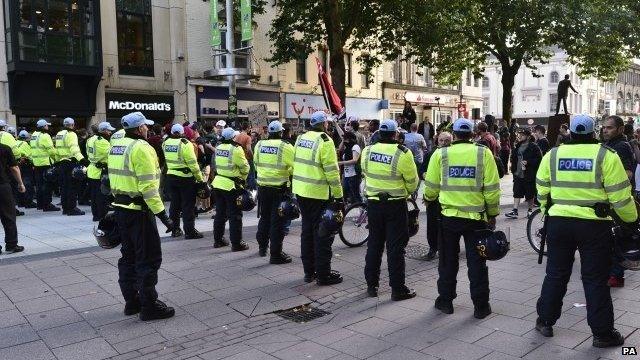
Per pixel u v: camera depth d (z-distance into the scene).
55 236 9.08
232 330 5.00
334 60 17.84
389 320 5.15
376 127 11.57
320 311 5.52
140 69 19.95
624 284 6.04
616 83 71.44
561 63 58.72
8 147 7.71
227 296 5.91
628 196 4.23
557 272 4.54
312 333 4.89
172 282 6.38
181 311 5.46
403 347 4.48
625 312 5.14
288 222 9.19
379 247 5.86
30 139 12.66
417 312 5.36
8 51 16.88
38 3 17.00
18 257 7.46
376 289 5.90
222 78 21.17
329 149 6.11
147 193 4.95
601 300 4.30
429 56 21.53
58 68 17.42
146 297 5.13
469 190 5.02
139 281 5.14
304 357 4.36
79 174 10.73
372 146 5.79
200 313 5.41
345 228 8.17
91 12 18.20
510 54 22.97
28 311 5.42
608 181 4.23
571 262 4.55
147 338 4.79
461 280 6.39
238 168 7.76
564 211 4.40
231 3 14.89
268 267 7.04
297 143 6.47
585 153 4.35
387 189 5.62
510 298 5.69
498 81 62.03
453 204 5.09
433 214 7.38
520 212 11.52
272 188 7.11
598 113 66.25
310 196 6.23
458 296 5.84
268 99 24.05
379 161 5.65
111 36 19.02
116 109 19.22
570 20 22.14
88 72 18.03
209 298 5.84
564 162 4.45
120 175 5.04
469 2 20.28
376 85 30.36
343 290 6.15
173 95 20.77
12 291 6.01
